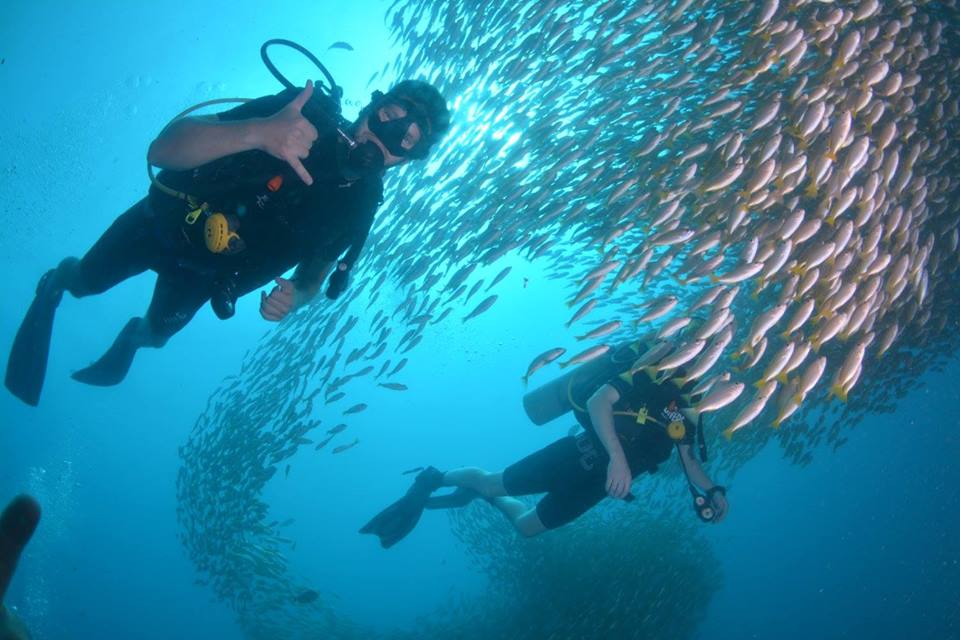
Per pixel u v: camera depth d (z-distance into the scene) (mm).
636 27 7195
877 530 24703
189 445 8969
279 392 8586
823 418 8047
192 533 9102
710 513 4375
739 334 7770
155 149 2182
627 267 4727
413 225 7773
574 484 4719
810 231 4195
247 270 2662
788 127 4781
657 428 4148
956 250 6836
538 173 7152
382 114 2605
